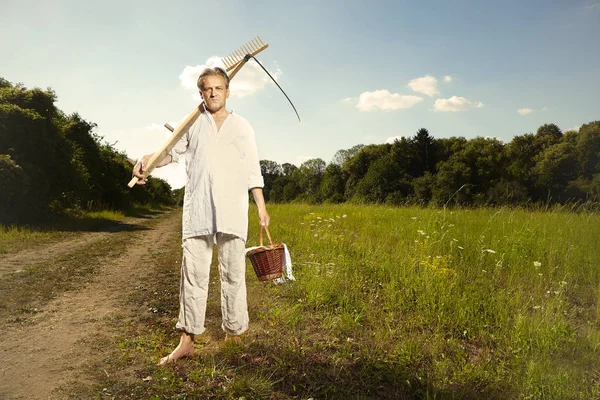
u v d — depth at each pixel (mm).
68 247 10492
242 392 2697
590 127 55250
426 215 11430
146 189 47469
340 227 11203
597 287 5219
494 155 59719
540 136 68625
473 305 4348
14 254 9016
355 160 70500
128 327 4074
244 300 3404
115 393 2695
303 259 6793
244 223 3266
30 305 4930
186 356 3234
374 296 4820
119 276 6816
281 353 3291
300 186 99188
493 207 15047
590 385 2801
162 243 11781
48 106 19000
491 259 6391
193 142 3188
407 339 3498
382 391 2777
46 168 18453
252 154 3336
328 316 4148
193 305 3188
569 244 6781
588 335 3584
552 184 53875
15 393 2703
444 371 2979
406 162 64875
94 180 27656
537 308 4164
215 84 3172
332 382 2875
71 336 3816
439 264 5723
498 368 3008
